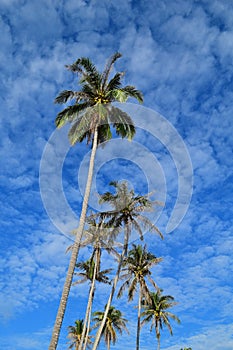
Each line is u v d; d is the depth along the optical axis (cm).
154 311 4838
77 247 1712
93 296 3684
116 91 2189
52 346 1428
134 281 4044
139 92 2316
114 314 4884
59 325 1488
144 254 4247
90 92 2283
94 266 3884
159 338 4675
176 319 4762
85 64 2286
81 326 5122
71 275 1630
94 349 2495
